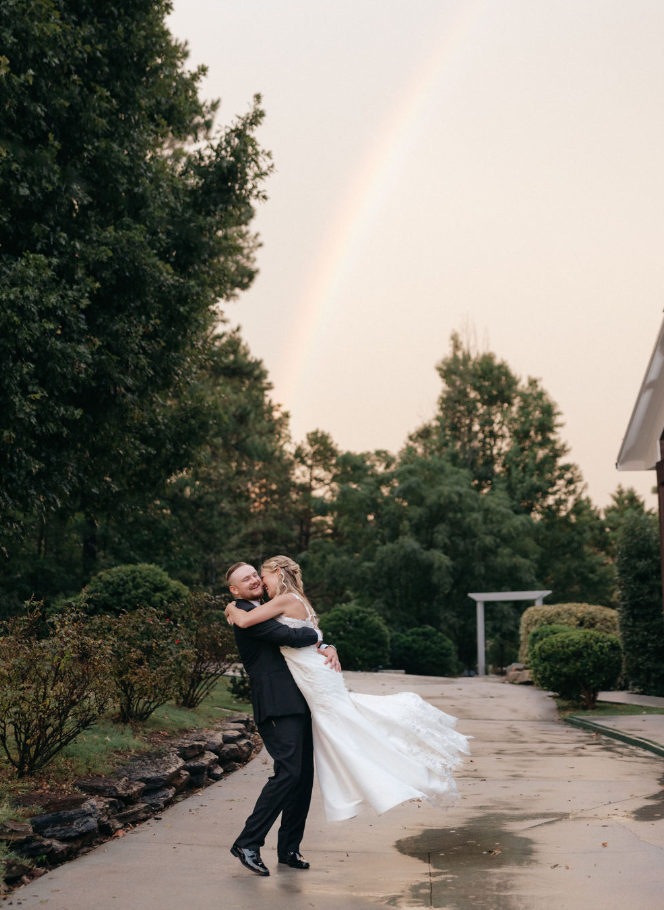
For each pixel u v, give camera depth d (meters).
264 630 5.18
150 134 15.85
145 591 15.73
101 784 6.32
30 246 13.05
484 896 4.48
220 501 32.81
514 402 57.72
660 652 18.55
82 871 4.96
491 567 41.53
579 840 5.80
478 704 17.30
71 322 12.63
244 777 8.60
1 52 12.03
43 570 27.36
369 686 20.62
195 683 11.55
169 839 5.80
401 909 4.26
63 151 13.68
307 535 57.50
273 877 4.91
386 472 44.84
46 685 6.28
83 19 14.39
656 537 19.25
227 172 16.27
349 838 5.97
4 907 4.29
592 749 10.93
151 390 15.43
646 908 4.27
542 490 50.72
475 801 7.31
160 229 15.37
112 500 17.14
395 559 40.31
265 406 47.28
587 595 50.03
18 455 12.35
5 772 6.21
